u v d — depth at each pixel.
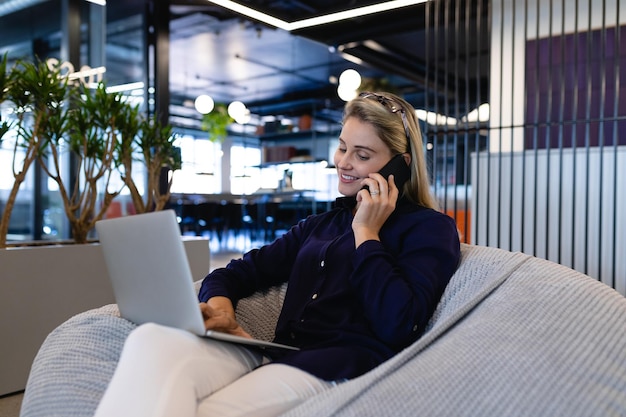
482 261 1.32
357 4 4.25
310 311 1.32
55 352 1.22
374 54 9.22
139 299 1.17
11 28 6.62
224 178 14.41
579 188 4.38
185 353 1.02
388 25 7.17
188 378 0.98
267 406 1.02
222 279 1.49
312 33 7.25
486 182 4.71
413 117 1.47
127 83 5.77
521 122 6.16
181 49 9.86
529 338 1.03
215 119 11.65
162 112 5.39
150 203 3.47
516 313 1.09
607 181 4.30
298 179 11.30
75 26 4.82
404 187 1.46
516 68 6.20
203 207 9.42
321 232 1.52
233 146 14.66
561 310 1.09
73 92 3.29
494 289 1.21
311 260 1.44
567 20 5.90
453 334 1.08
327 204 9.68
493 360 0.98
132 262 1.14
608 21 5.72
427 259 1.27
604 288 1.21
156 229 1.07
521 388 0.93
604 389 0.94
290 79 12.30
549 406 0.91
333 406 0.91
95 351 1.21
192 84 12.66
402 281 1.21
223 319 1.21
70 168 4.67
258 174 12.34
